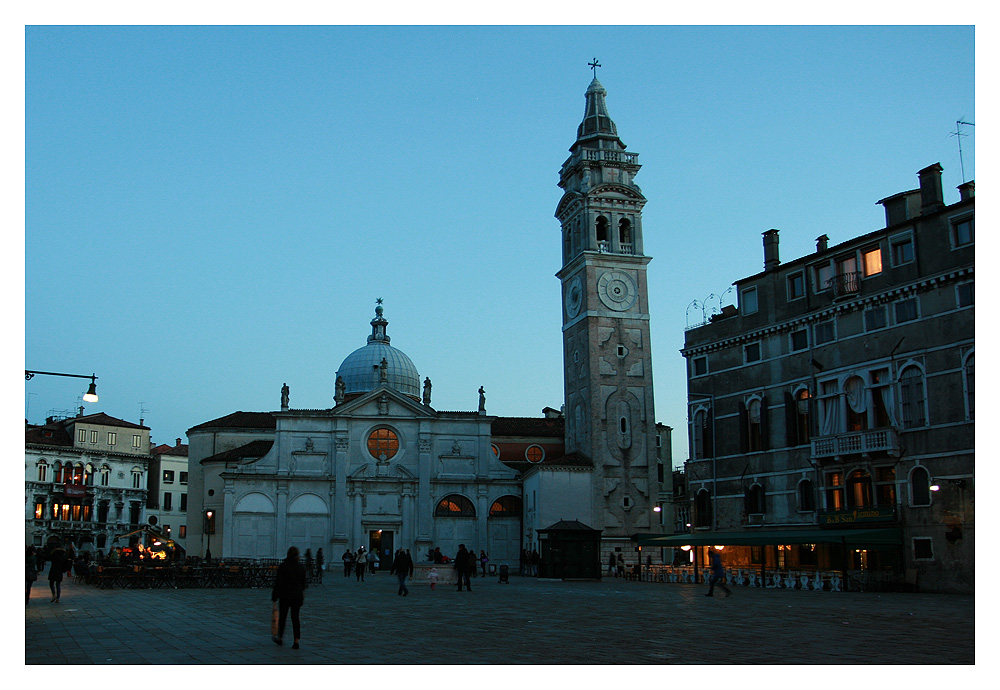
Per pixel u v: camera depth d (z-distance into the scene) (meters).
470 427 86.12
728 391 64.81
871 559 52.34
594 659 19.84
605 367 80.06
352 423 84.38
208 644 22.61
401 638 24.14
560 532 66.06
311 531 81.94
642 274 82.56
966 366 48.31
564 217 87.31
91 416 115.75
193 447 92.12
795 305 60.00
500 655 20.55
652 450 79.44
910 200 54.00
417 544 82.56
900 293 52.25
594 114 86.38
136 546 84.19
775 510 59.84
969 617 30.88
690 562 79.06
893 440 51.00
